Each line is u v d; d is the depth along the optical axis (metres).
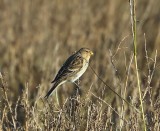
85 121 10.80
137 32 21.23
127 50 18.23
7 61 19.94
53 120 10.58
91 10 24.59
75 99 10.70
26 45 21.27
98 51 19.86
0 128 10.66
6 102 12.18
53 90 12.83
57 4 24.56
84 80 15.94
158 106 10.66
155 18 23.86
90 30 22.27
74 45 20.86
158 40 20.23
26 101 10.94
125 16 23.58
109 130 10.93
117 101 13.30
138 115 10.75
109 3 24.69
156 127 10.52
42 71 17.92
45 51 20.41
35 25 23.31
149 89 10.84
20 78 18.23
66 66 13.15
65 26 23.05
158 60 18.42
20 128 11.05
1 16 23.88
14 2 24.64
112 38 20.47
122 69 16.25
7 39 21.86
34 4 24.56
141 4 25.14
